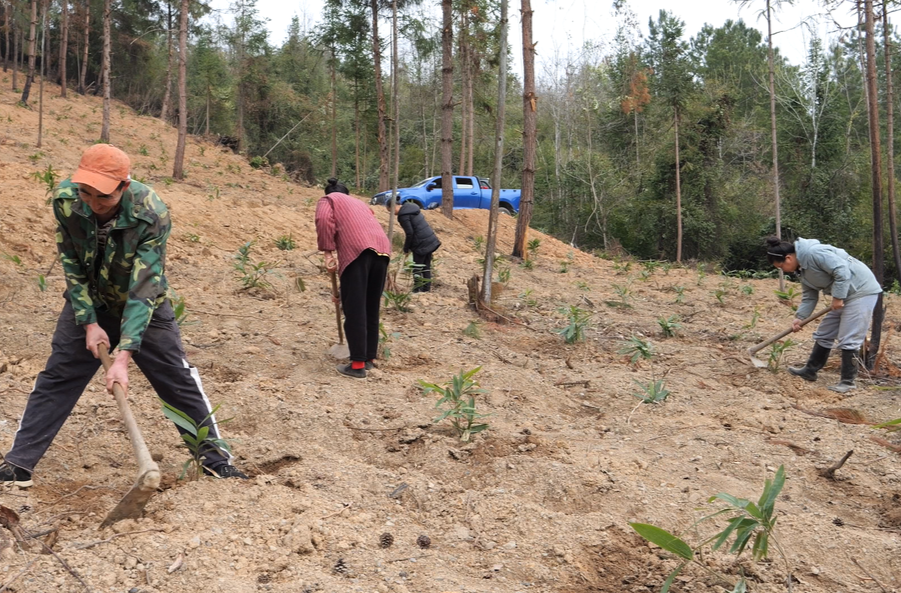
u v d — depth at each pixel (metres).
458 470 3.94
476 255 14.52
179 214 11.53
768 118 46.84
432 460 4.03
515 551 3.06
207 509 3.16
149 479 2.69
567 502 3.60
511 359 6.30
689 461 4.17
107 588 2.51
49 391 3.36
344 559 2.87
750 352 6.51
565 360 6.43
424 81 44.09
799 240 6.09
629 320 8.65
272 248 11.52
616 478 3.74
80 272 3.18
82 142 21.64
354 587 2.67
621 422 4.85
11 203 9.21
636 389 5.57
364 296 5.34
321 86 53.38
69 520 3.09
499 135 7.96
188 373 3.51
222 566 2.72
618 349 6.84
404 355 6.12
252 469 3.82
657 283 13.02
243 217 12.59
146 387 4.77
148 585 2.55
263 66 43.53
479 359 6.17
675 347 7.14
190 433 3.53
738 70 55.72
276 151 41.66
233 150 29.19
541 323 8.05
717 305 10.39
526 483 3.76
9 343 5.38
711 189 32.19
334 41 29.92
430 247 9.35
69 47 39.59
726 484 3.84
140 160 21.00
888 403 5.57
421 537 3.12
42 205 9.49
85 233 3.07
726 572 2.93
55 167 15.26
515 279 11.59
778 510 3.52
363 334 5.36
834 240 33.00
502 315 7.96
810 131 36.12
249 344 5.92
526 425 4.66
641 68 40.72
